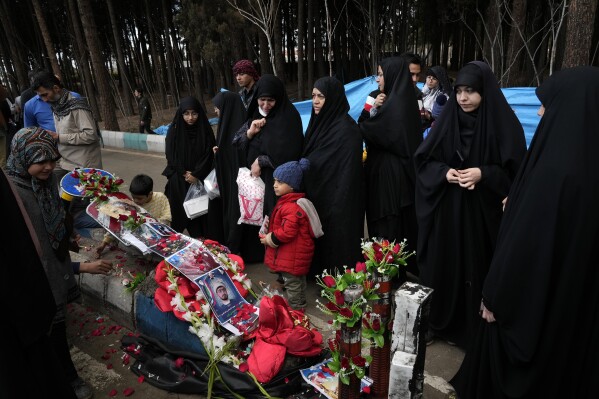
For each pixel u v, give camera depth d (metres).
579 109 1.77
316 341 2.77
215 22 11.91
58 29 22.05
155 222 3.37
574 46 5.92
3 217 1.75
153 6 19.84
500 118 2.63
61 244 2.51
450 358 2.91
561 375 1.93
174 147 4.45
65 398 2.06
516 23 8.77
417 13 15.88
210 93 20.11
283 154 3.81
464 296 2.86
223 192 4.33
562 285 1.82
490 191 2.70
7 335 1.75
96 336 3.29
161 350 2.95
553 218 1.78
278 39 11.40
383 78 3.55
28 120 4.76
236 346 2.75
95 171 3.38
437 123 2.88
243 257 4.43
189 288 2.94
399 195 3.48
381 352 2.30
